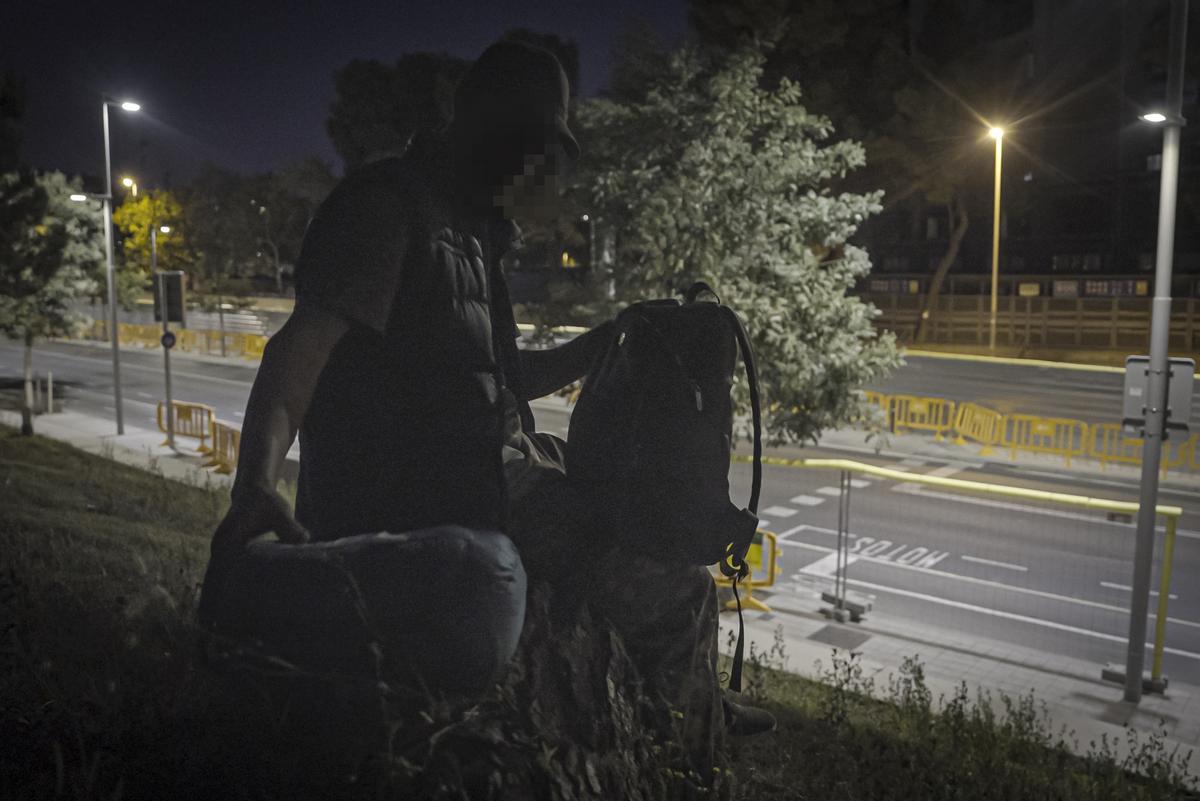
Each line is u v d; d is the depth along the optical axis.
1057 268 53.25
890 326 52.16
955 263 57.00
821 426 15.86
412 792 2.97
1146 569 11.53
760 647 12.73
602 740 3.40
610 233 16.09
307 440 3.22
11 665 4.19
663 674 3.69
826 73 40.06
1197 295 45.53
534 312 16.11
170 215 67.88
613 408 3.66
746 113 15.12
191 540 10.27
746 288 14.95
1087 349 45.47
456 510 3.17
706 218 15.20
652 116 15.02
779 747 6.32
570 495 3.61
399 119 37.41
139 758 3.38
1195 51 43.50
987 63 44.88
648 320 3.68
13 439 24.52
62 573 6.58
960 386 34.94
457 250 3.18
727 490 3.66
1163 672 12.50
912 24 46.91
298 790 3.03
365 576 2.84
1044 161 52.00
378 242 2.97
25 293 27.25
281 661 2.94
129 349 52.44
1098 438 26.48
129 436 28.33
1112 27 49.56
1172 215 11.43
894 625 13.91
